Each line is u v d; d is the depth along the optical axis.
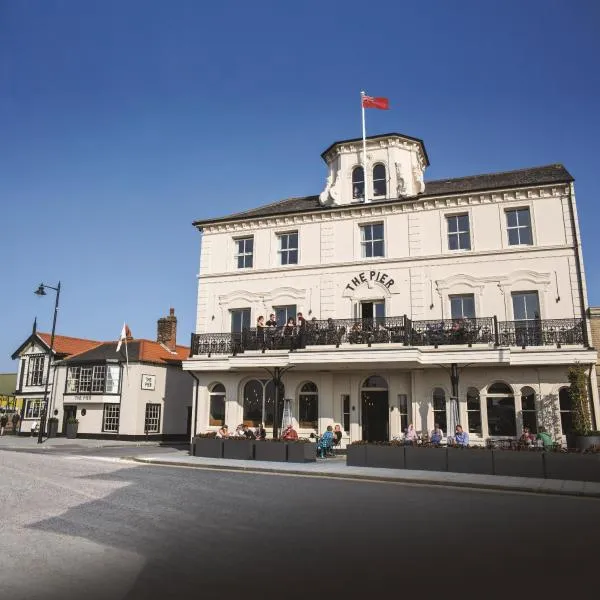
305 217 24.84
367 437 22.14
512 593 5.52
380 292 22.91
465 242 22.38
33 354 36.84
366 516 9.31
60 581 5.85
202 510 9.72
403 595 5.45
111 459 19.41
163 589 5.61
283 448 18.61
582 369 18.94
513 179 23.12
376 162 24.92
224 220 26.08
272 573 6.14
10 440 30.77
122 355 33.53
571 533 8.13
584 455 14.23
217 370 23.69
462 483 13.48
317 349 21.02
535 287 20.88
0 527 8.34
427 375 21.41
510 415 20.23
